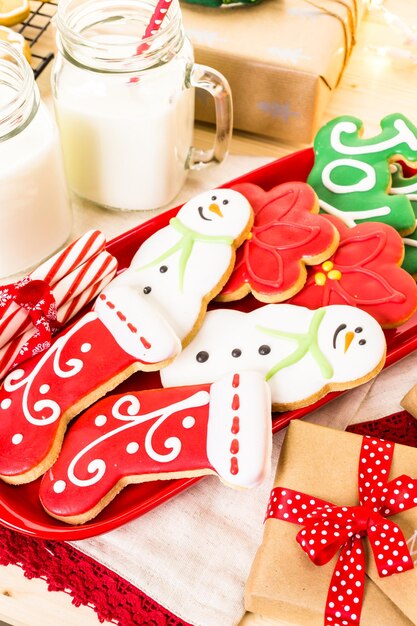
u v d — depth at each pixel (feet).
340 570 1.44
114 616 1.50
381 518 1.45
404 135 1.81
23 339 1.61
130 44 1.68
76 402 1.56
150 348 1.56
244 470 1.46
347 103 2.09
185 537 1.55
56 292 1.64
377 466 1.51
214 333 1.63
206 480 1.60
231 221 1.69
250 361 1.59
